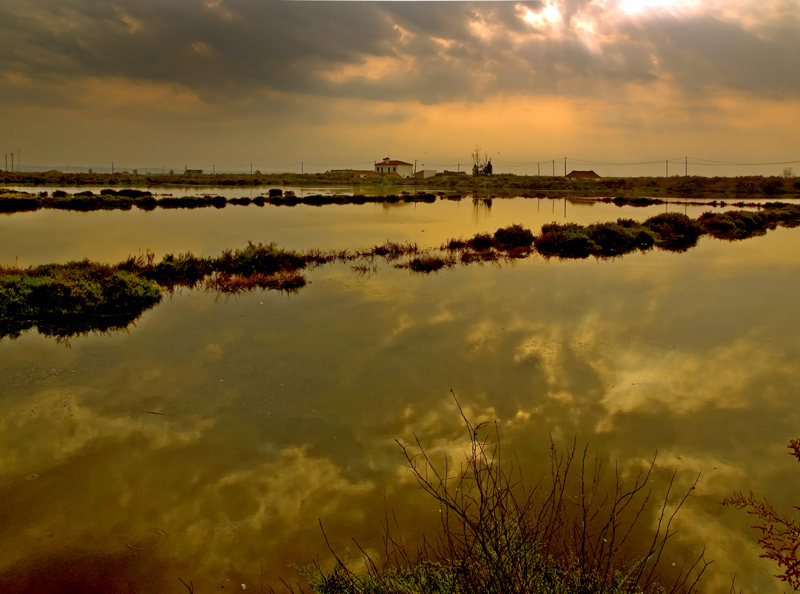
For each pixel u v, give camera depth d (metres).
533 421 5.85
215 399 6.41
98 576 3.69
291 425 5.77
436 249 18.14
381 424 5.78
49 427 5.73
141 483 4.74
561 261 16.17
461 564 2.95
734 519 4.20
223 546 3.96
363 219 28.83
